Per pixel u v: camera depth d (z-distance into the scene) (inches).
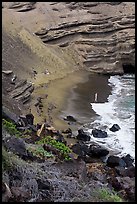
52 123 1159.0
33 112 1218.6
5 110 890.1
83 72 1835.6
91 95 1504.7
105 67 1875.0
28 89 1376.7
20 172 509.0
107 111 1326.3
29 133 822.5
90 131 1135.6
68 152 773.9
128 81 1786.4
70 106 1343.5
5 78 1312.7
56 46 1916.8
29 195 477.4
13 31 1780.3
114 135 1114.7
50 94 1446.9
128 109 1359.5
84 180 568.1
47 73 1679.4
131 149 1027.9
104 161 910.4
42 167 567.2
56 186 509.4
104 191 533.0
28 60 1690.5
